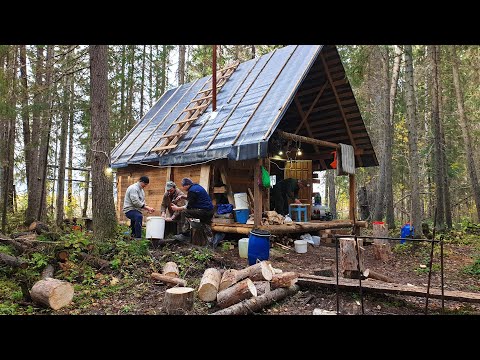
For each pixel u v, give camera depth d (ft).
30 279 16.20
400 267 24.95
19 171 48.08
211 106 36.06
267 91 31.27
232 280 16.33
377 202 45.47
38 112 31.19
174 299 14.21
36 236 21.03
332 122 39.37
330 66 33.91
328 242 33.40
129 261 19.51
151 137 38.83
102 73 23.77
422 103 66.23
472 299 13.80
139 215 25.84
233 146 27.55
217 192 31.19
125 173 40.29
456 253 29.78
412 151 33.71
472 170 44.52
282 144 33.76
